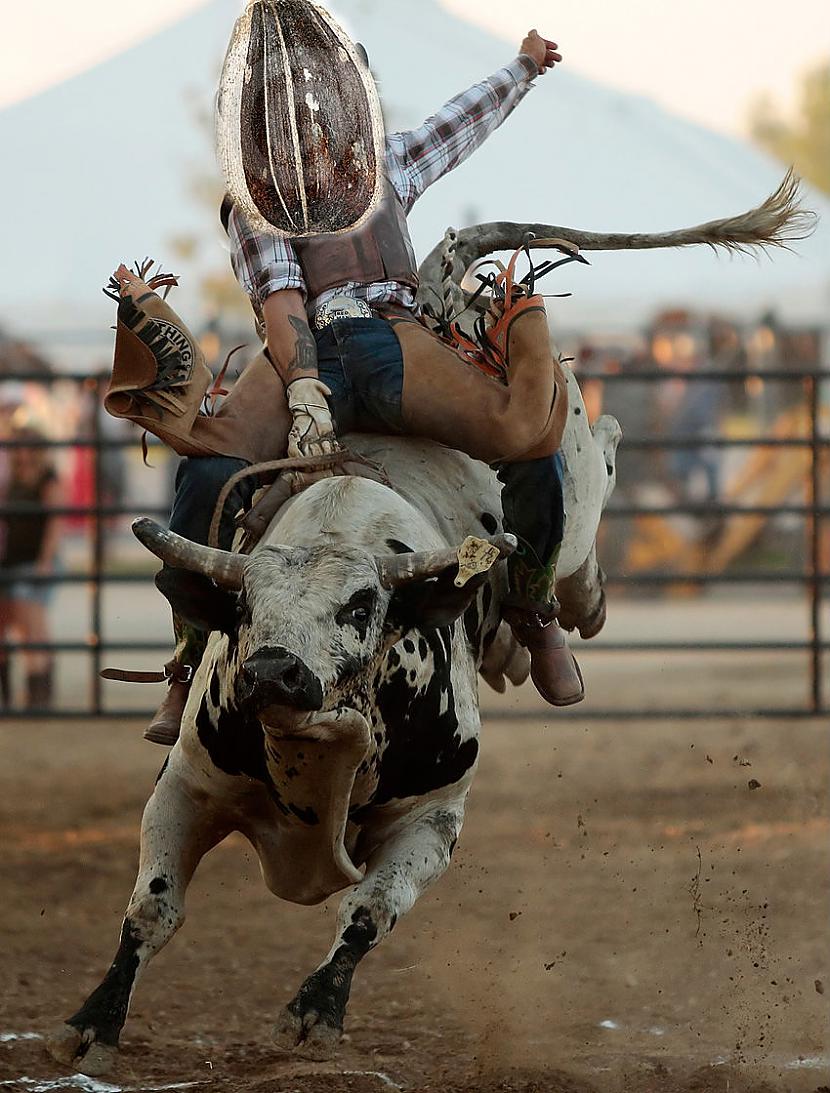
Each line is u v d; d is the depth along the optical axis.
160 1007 13.27
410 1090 11.16
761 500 47.41
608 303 49.16
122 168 49.12
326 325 11.54
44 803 22.55
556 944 15.07
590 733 28.00
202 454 11.15
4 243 48.00
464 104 12.78
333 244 11.76
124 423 44.19
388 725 10.28
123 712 23.92
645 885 17.20
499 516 12.08
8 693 29.95
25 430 33.81
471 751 10.99
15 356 46.28
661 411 45.88
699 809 21.27
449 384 11.34
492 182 47.44
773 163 50.75
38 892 17.30
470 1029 12.68
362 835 11.00
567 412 11.76
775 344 47.78
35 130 49.12
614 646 24.16
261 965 14.62
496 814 21.27
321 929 15.95
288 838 10.63
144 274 11.43
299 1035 9.48
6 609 30.89
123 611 45.19
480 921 15.90
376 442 11.70
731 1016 12.98
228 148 11.03
